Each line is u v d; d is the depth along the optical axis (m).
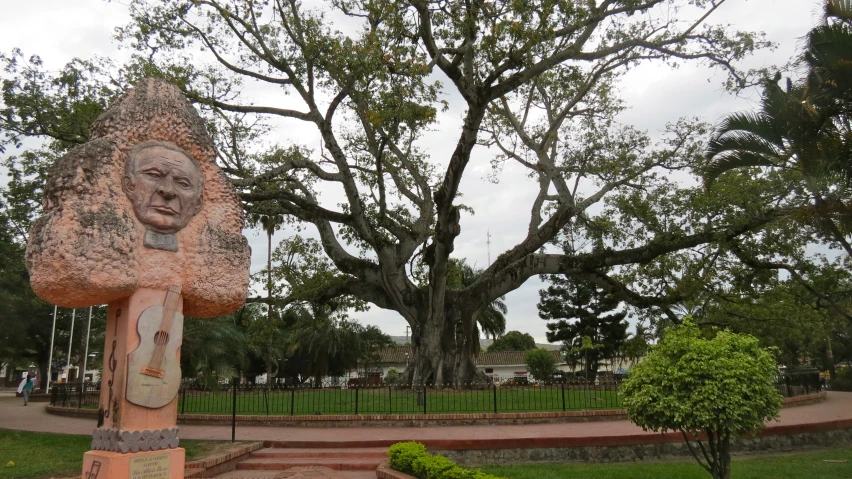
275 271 21.66
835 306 20.11
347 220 21.72
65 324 43.41
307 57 17.58
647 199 22.31
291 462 10.99
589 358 42.47
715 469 7.80
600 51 18.22
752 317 22.25
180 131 8.38
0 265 26.86
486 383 23.08
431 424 14.52
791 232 18.95
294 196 20.89
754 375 7.60
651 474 10.04
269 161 21.59
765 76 18.81
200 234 8.36
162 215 7.92
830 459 11.58
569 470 10.54
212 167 8.71
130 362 7.30
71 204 7.23
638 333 25.08
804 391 20.95
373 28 15.76
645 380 8.12
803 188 17.84
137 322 7.49
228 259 8.54
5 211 17.77
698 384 7.67
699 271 21.12
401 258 22.95
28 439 13.20
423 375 22.50
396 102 16.08
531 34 14.70
